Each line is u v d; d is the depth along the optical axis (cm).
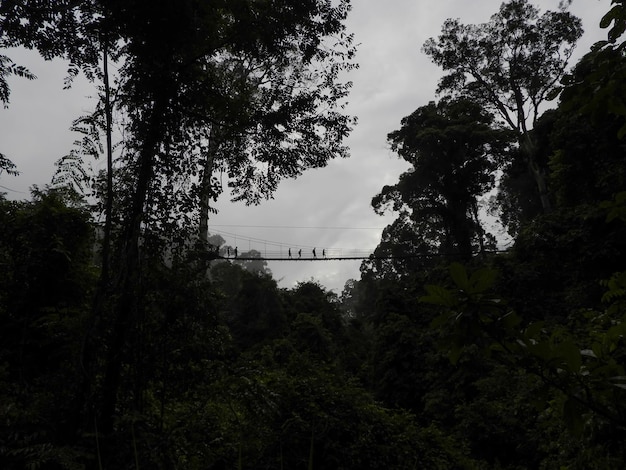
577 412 137
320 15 673
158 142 541
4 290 559
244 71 754
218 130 683
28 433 382
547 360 134
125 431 412
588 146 1650
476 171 3005
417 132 3198
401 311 2288
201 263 532
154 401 497
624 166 1507
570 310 1623
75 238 629
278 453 619
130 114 545
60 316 529
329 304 3200
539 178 2606
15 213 611
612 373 146
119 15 529
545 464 608
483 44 2867
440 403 1622
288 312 2858
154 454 396
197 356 493
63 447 355
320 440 666
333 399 745
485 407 1227
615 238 1545
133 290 480
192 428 452
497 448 1185
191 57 609
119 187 523
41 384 472
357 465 664
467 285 136
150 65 550
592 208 1616
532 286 1822
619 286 198
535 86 2745
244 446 540
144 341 474
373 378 2134
